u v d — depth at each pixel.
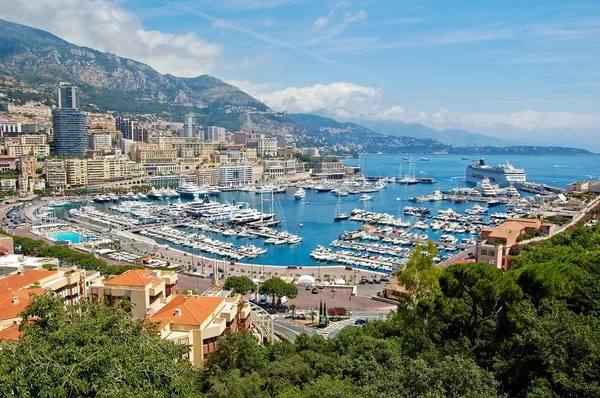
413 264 95.50
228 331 106.69
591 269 98.06
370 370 74.88
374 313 174.38
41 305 57.88
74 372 48.41
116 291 116.44
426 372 56.41
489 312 86.56
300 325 159.75
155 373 53.19
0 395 46.19
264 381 79.62
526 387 62.28
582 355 57.78
